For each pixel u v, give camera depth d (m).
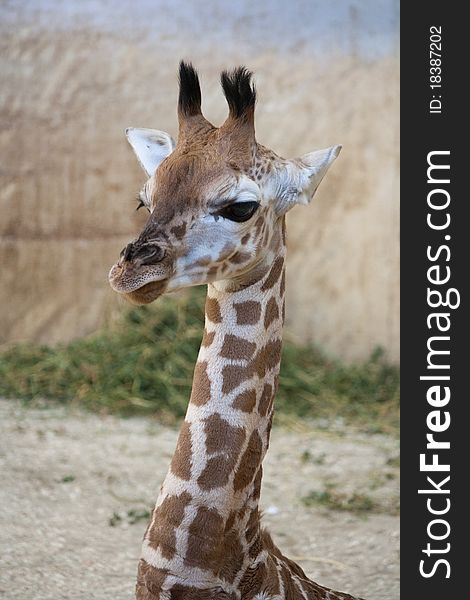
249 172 3.28
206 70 9.49
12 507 5.83
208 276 3.24
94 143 9.38
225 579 3.36
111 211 9.38
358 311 9.51
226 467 3.29
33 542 5.37
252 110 3.32
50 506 5.92
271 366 3.45
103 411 8.02
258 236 3.30
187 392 8.33
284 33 9.58
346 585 5.14
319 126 9.55
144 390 8.30
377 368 9.28
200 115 3.43
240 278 3.36
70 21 9.42
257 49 9.57
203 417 3.33
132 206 9.38
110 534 5.60
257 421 3.40
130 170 9.38
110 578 4.98
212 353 3.38
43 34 9.39
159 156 3.59
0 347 9.14
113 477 6.49
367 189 9.52
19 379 8.46
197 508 3.27
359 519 6.11
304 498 6.40
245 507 3.38
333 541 5.75
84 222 9.37
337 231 9.55
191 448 3.31
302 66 9.59
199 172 3.22
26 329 9.30
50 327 9.31
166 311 8.93
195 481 3.28
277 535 5.80
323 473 6.93
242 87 3.29
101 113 9.39
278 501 6.35
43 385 8.40
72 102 9.38
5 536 5.40
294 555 5.52
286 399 8.58
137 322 8.94
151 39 9.48
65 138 9.37
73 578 4.95
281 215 3.44
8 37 9.35
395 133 9.46
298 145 9.54
